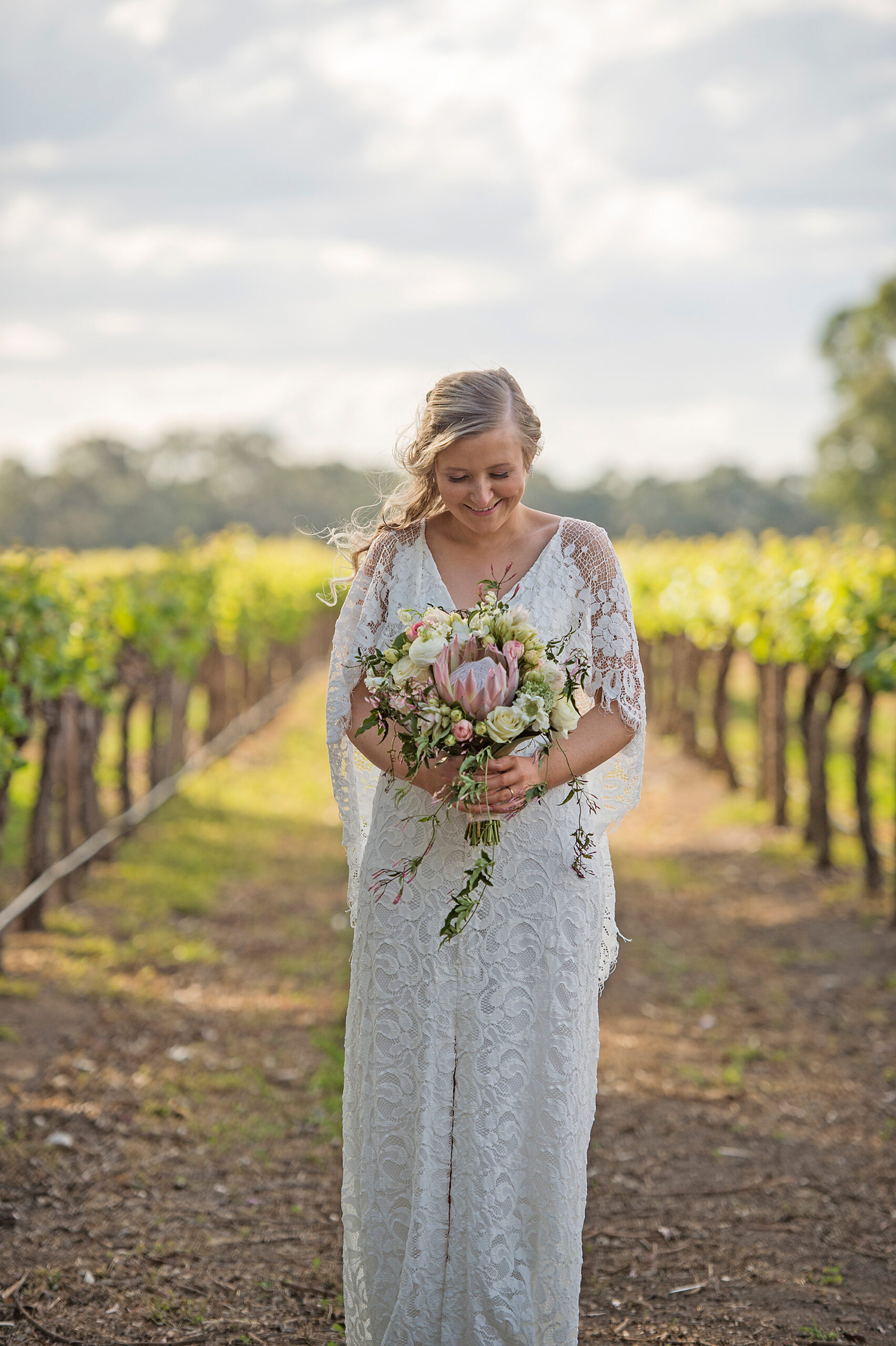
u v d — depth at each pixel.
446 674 2.28
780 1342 2.77
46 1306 2.86
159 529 61.38
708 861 8.43
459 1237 2.39
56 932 6.15
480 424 2.34
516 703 2.26
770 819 9.48
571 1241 2.38
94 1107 4.05
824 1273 3.11
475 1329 2.36
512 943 2.41
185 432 68.56
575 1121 2.41
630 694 2.53
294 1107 4.20
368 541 2.71
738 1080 4.49
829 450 56.44
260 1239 3.26
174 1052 4.63
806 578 8.55
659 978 5.83
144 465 67.25
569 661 2.44
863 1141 3.96
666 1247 3.27
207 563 12.18
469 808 2.33
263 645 15.48
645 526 69.00
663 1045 4.92
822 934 6.49
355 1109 2.52
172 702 10.27
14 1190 3.43
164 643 8.87
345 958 6.10
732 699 17.95
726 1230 3.37
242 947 6.23
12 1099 4.04
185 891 7.19
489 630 2.34
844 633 7.39
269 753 13.02
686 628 11.87
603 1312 2.93
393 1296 2.45
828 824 7.93
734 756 13.04
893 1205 3.50
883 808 9.95
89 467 62.78
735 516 70.44
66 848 6.80
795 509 71.06
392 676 2.33
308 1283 3.03
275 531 65.00
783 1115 4.19
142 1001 5.22
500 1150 2.38
